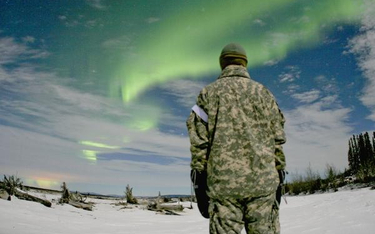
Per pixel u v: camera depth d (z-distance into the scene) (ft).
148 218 34.45
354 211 20.93
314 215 21.81
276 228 6.93
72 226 21.81
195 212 44.52
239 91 7.19
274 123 7.29
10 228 16.66
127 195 56.34
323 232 15.43
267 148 6.97
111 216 33.63
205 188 7.22
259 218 6.59
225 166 6.67
